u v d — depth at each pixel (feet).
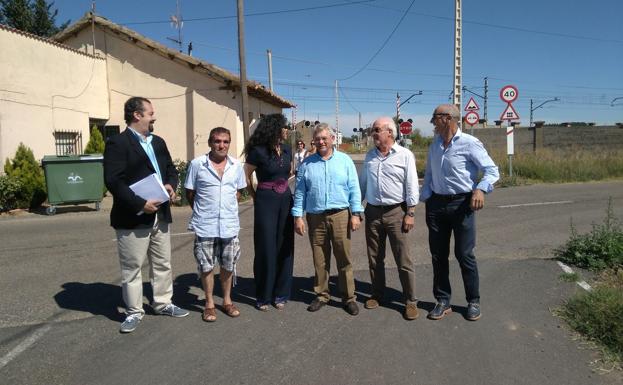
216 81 53.47
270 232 15.62
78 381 11.48
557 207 37.78
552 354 12.46
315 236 15.66
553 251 22.89
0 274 20.61
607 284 17.19
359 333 13.99
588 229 28.43
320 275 15.93
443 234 15.02
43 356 12.78
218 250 15.26
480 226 30.01
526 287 17.56
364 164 15.78
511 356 12.41
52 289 18.45
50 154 45.88
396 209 15.02
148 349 13.12
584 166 63.16
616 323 13.28
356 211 15.34
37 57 44.19
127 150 13.92
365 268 20.83
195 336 13.92
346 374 11.66
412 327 14.37
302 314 15.55
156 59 54.34
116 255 23.85
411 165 14.85
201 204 14.97
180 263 22.11
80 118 50.37
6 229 31.89
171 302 16.07
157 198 14.11
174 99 54.44
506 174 61.87
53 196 37.65
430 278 19.22
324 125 15.19
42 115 44.86
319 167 15.29
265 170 15.64
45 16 89.97
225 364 12.23
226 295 15.61
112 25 53.47
